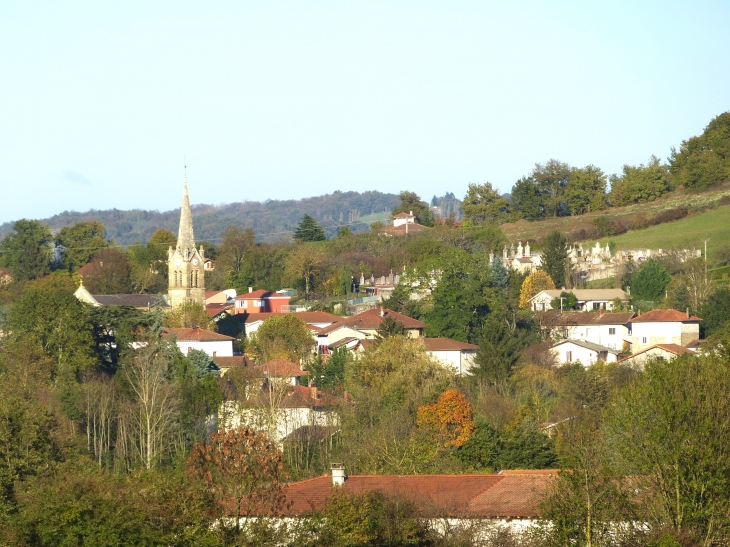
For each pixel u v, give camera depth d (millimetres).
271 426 137500
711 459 73750
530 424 126938
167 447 139625
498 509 81062
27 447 103812
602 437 84062
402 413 134625
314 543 73438
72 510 76562
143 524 75438
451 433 127875
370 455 118375
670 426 76438
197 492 75250
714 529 73562
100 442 137125
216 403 153625
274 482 74688
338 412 141875
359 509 77312
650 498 75688
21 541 76250
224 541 72188
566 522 71875
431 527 79625
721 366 81625
